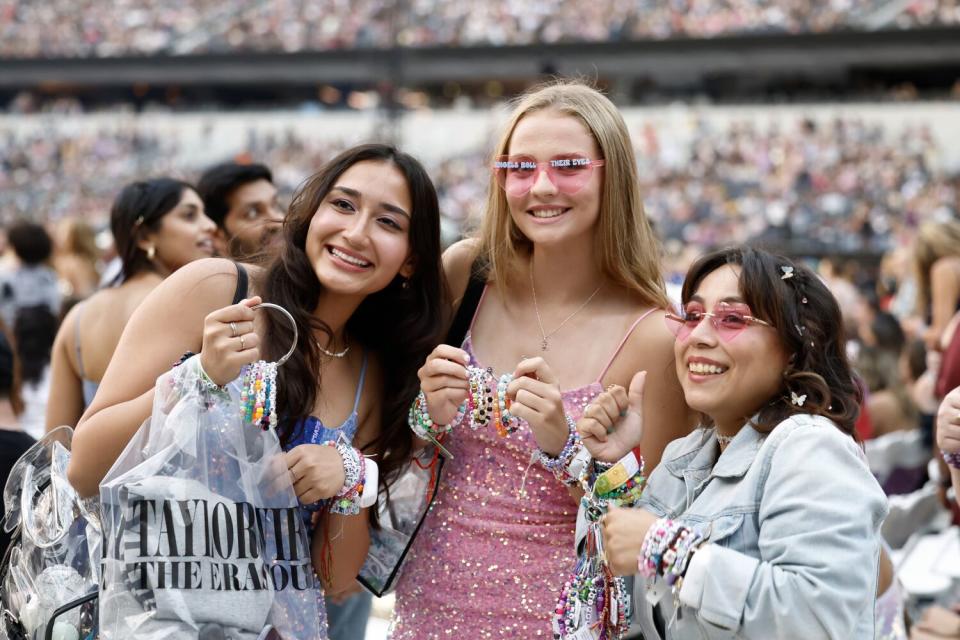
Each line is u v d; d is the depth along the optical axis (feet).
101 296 11.37
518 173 7.84
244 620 6.70
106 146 95.91
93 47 101.91
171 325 7.27
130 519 6.61
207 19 103.96
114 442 6.96
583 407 7.84
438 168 82.99
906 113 81.15
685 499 7.04
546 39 91.35
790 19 85.35
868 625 6.33
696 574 6.04
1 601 7.69
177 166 93.25
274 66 94.38
